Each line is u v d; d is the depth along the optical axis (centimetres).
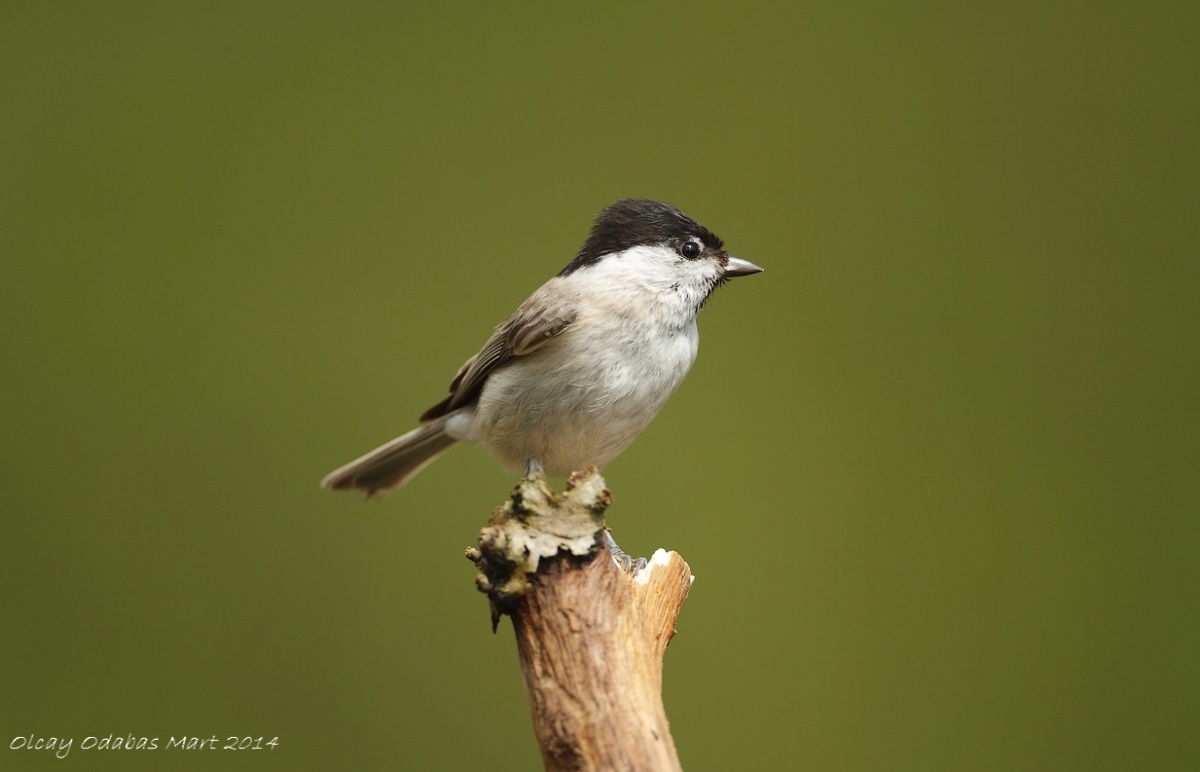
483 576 376
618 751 347
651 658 379
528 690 366
